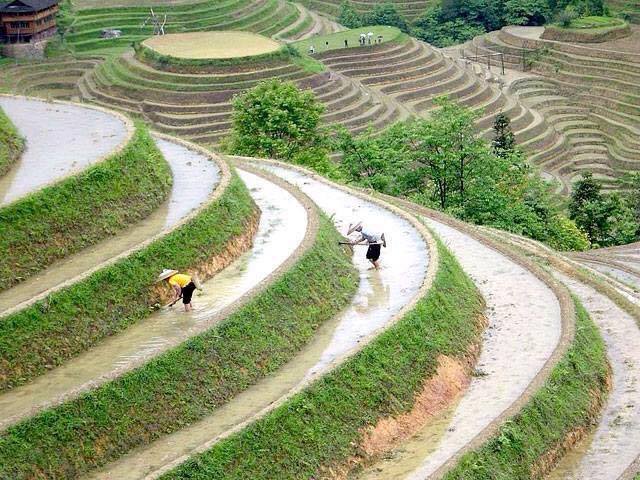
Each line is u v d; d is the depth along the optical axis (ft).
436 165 337.93
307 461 153.28
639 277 291.79
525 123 574.15
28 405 153.17
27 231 187.83
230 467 145.59
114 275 180.55
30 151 226.17
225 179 225.15
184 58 526.57
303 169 280.51
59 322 169.27
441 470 152.56
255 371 169.78
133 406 153.48
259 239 213.87
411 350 180.86
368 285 204.64
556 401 178.91
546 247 283.79
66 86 565.53
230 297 186.80
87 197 200.03
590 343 203.41
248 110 350.43
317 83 532.32
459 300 204.54
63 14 628.69
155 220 206.69
